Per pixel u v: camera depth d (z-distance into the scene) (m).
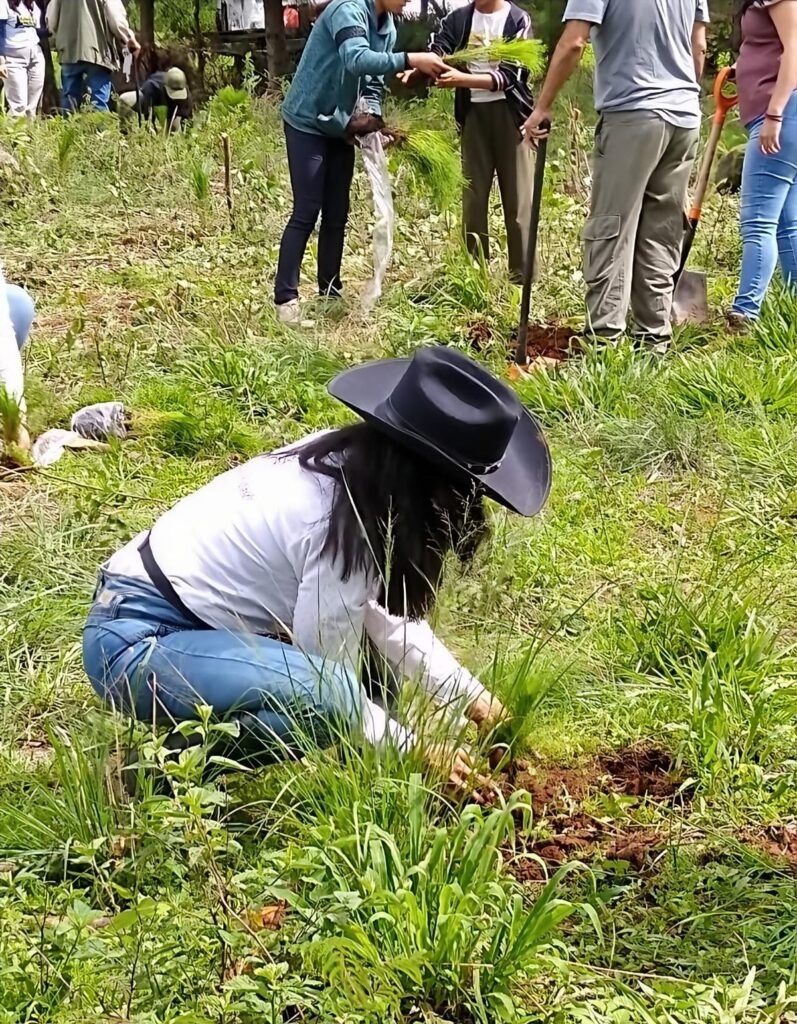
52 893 2.66
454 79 6.58
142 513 4.62
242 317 6.62
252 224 8.68
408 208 8.41
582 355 6.15
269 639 2.92
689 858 2.89
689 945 2.61
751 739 3.30
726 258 7.96
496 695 3.27
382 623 2.88
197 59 16.55
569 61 5.69
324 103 6.52
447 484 2.72
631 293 6.27
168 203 9.59
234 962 2.44
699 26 6.34
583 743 3.34
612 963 2.57
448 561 2.78
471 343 6.55
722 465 5.06
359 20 6.34
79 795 2.88
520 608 3.93
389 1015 2.37
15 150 10.15
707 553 4.43
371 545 2.73
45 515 4.57
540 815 3.09
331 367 6.00
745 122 6.24
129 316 6.95
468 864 2.54
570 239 7.75
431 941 2.43
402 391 2.70
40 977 2.38
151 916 2.48
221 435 5.29
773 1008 2.36
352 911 2.46
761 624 3.80
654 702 3.46
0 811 2.96
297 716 2.84
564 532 4.54
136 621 2.96
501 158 6.99
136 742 2.87
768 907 2.73
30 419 5.33
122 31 12.94
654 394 5.58
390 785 2.71
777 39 6.06
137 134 11.25
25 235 8.56
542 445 2.91
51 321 6.85
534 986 2.48
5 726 3.44
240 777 2.99
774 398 5.56
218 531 2.92
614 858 2.93
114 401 5.68
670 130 5.80
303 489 2.84
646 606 3.87
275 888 2.50
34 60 13.05
